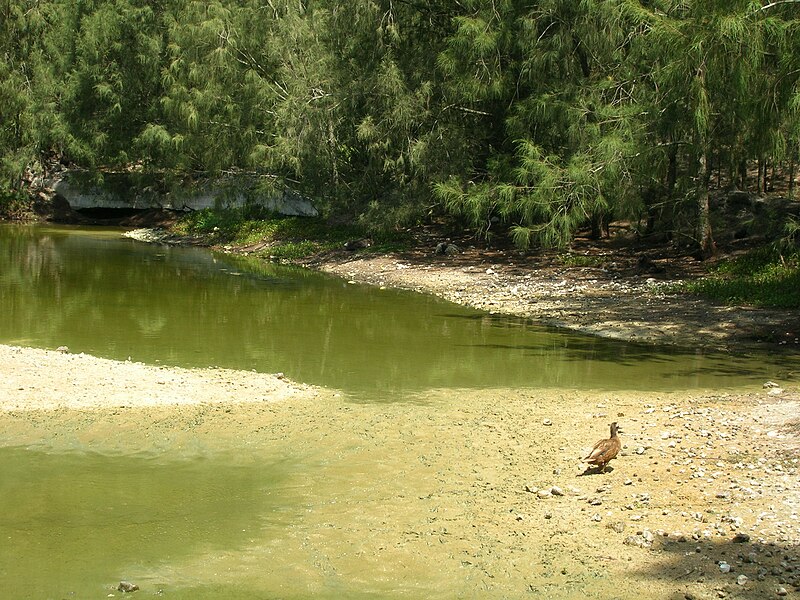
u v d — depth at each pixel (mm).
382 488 8664
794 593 6320
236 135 37906
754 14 14758
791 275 20250
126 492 8523
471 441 10180
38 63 44781
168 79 40156
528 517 7891
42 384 12172
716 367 14609
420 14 30766
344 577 6766
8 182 44719
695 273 22531
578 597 6398
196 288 23797
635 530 7520
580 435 10398
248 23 36500
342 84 31219
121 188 45031
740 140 20859
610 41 23438
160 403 11578
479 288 23469
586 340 16984
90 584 6621
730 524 7578
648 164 21141
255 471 9156
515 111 27219
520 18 25344
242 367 14094
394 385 13047
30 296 21422
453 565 6949
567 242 24688
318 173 34375
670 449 9727
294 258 31531
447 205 27000
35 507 8125
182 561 7035
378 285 25078
